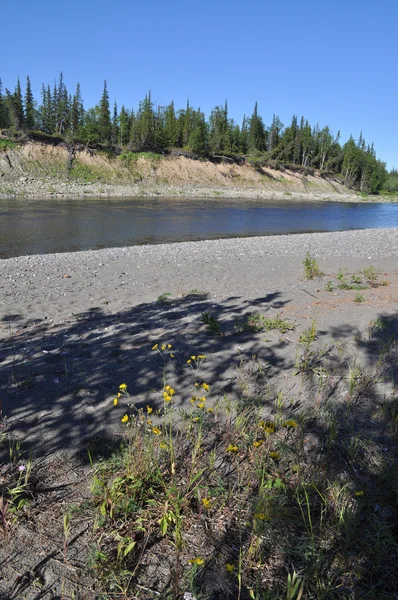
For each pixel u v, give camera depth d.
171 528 2.54
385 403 3.84
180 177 60.56
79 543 2.44
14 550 2.39
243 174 69.56
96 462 3.11
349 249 15.77
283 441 3.32
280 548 2.38
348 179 88.88
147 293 8.46
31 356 5.11
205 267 11.37
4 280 9.48
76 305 7.58
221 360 4.84
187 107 79.25
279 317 6.32
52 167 49.81
